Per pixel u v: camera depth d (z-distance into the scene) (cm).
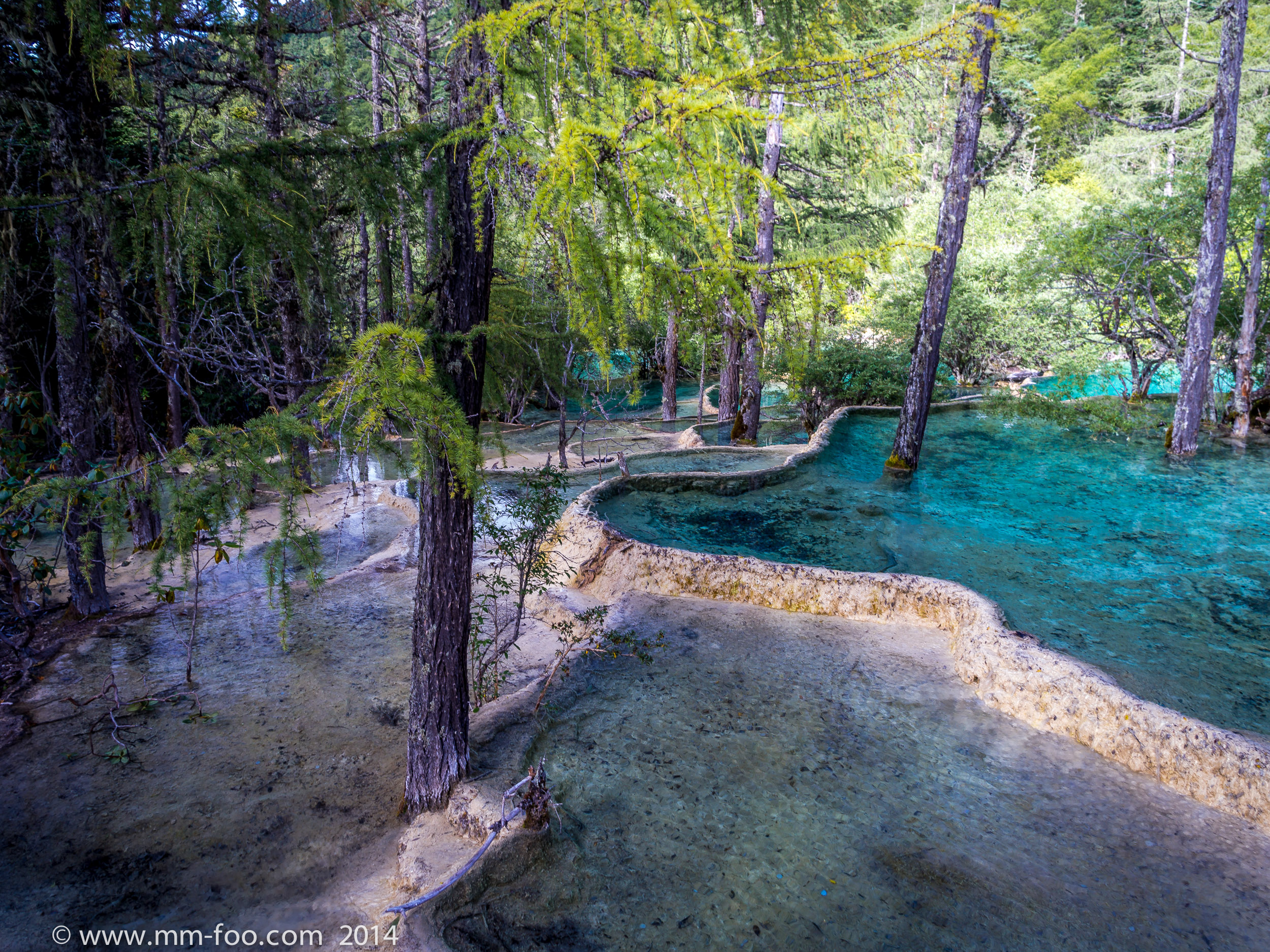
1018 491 1220
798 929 387
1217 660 659
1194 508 1120
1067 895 410
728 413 2009
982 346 2203
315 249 360
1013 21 282
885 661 679
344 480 1391
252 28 459
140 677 660
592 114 280
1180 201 1579
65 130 659
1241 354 1559
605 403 1619
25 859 438
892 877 422
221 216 331
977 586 831
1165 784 509
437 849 432
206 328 1058
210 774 523
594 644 685
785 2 390
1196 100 3238
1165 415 1730
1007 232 2614
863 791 498
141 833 462
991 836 457
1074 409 1714
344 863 442
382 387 282
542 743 546
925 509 1128
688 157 257
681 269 286
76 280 663
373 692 639
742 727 571
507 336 423
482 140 390
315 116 659
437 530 450
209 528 283
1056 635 709
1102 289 1703
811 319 301
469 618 476
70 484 303
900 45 279
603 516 1038
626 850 440
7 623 769
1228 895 410
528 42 289
